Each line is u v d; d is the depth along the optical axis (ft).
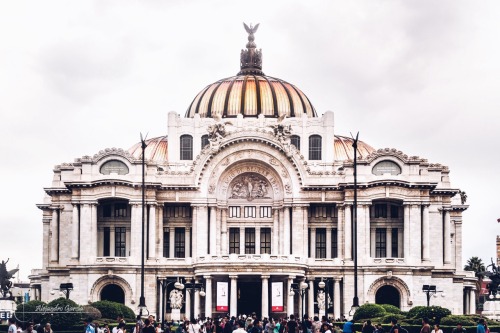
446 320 409.90
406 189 550.36
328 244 567.59
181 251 571.28
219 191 569.64
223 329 322.14
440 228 566.77
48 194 579.89
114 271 540.52
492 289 572.92
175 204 565.53
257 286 543.80
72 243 550.36
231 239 575.79
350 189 553.64
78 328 422.41
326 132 608.60
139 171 554.05
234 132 563.07
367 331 281.74
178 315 519.60
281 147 561.02
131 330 426.92
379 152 554.46
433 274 562.25
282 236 565.53
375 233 562.66
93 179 549.13
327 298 481.05
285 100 630.74
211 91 640.58
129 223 561.43
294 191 562.66
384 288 549.95
